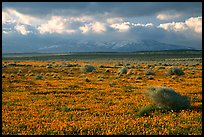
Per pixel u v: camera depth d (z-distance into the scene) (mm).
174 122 15375
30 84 34906
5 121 15680
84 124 14867
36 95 26016
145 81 40688
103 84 35781
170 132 13586
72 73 57312
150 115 17281
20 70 57688
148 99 22578
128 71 57469
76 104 21578
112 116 17156
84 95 26125
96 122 15344
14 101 22703
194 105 20016
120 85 34688
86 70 60219
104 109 19188
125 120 15891
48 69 63812
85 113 18125
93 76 50031
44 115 17562
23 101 22703
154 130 13695
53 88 31047
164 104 19141
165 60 140500
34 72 57406
